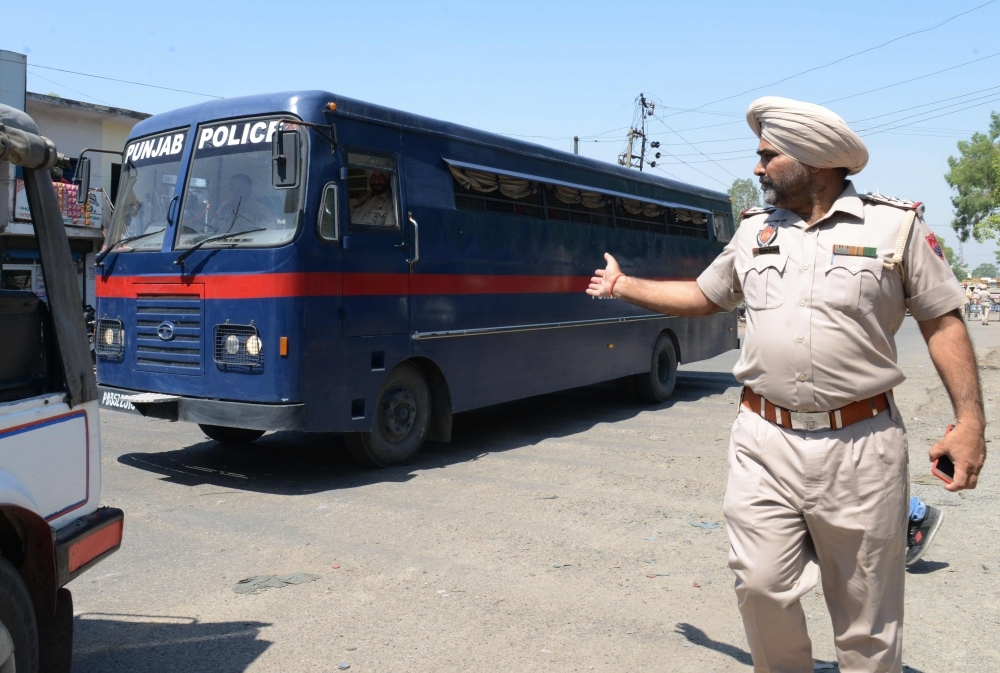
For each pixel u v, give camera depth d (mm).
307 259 6805
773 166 2750
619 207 11422
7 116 2934
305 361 6789
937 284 2635
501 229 9055
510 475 7496
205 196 7281
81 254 21391
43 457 3008
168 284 7273
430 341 8078
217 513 6195
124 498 6625
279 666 3719
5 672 2625
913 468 7645
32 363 3092
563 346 10062
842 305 2643
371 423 7422
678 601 4500
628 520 6012
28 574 2971
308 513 6207
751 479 2803
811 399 2691
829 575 2820
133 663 3740
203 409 7027
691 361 13156
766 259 2793
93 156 21844
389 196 7668
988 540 5480
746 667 3725
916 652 3893
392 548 5375
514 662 3764
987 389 13016
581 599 4520
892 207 2689
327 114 7094
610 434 9625
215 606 4414
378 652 3863
